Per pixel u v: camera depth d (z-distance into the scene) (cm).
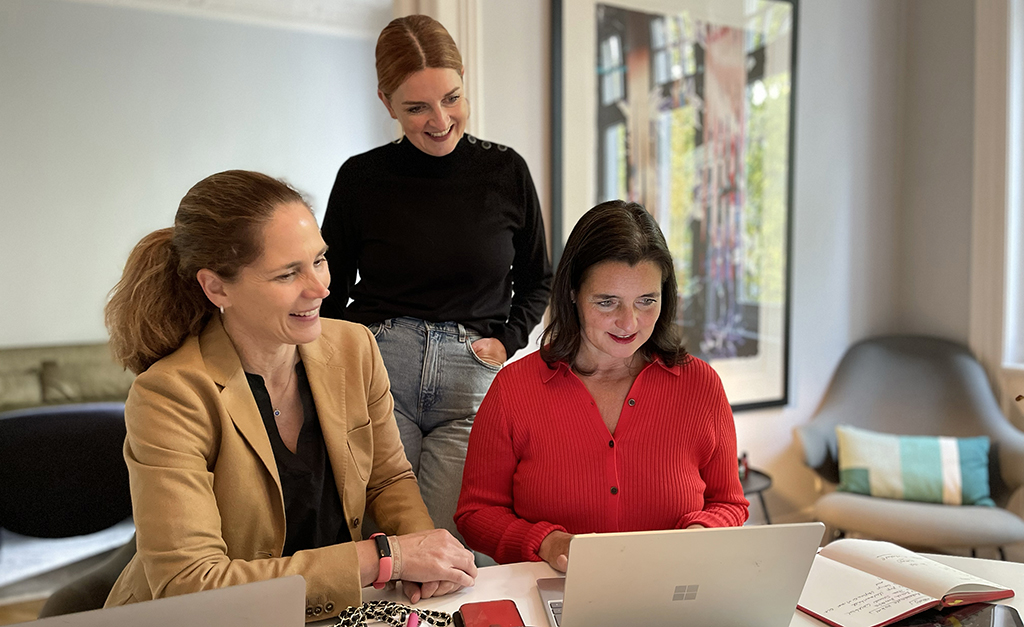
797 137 327
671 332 142
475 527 140
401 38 164
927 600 113
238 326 121
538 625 106
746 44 309
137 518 110
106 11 470
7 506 227
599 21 273
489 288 186
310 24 521
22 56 453
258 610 88
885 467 282
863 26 338
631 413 139
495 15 253
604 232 130
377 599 115
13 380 434
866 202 346
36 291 467
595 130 275
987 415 293
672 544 93
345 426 132
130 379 462
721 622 101
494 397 144
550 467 138
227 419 117
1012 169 302
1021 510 301
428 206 180
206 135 502
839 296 343
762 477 290
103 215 480
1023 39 300
